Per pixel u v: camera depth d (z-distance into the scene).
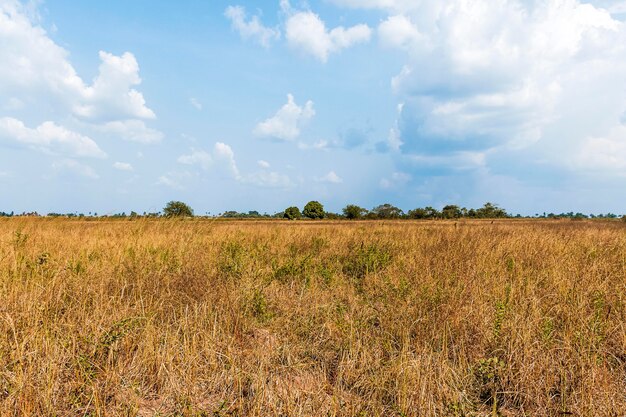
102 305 4.43
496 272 6.71
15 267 5.69
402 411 2.98
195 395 3.27
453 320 4.48
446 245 9.52
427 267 6.90
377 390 3.31
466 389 3.42
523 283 5.86
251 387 3.36
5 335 3.57
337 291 6.25
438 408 3.08
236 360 3.74
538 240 9.95
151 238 9.69
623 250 8.30
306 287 6.30
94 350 3.49
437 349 4.10
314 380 3.60
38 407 2.89
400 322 4.54
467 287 5.57
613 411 2.99
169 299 5.00
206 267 6.70
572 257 7.72
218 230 12.62
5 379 3.07
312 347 4.25
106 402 3.15
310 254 8.59
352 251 9.20
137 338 3.96
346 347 4.06
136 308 4.56
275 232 13.29
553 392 3.37
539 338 4.00
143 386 3.41
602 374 3.37
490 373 3.47
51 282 5.09
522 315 4.38
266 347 4.16
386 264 7.90
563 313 4.71
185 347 3.76
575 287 5.46
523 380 3.35
